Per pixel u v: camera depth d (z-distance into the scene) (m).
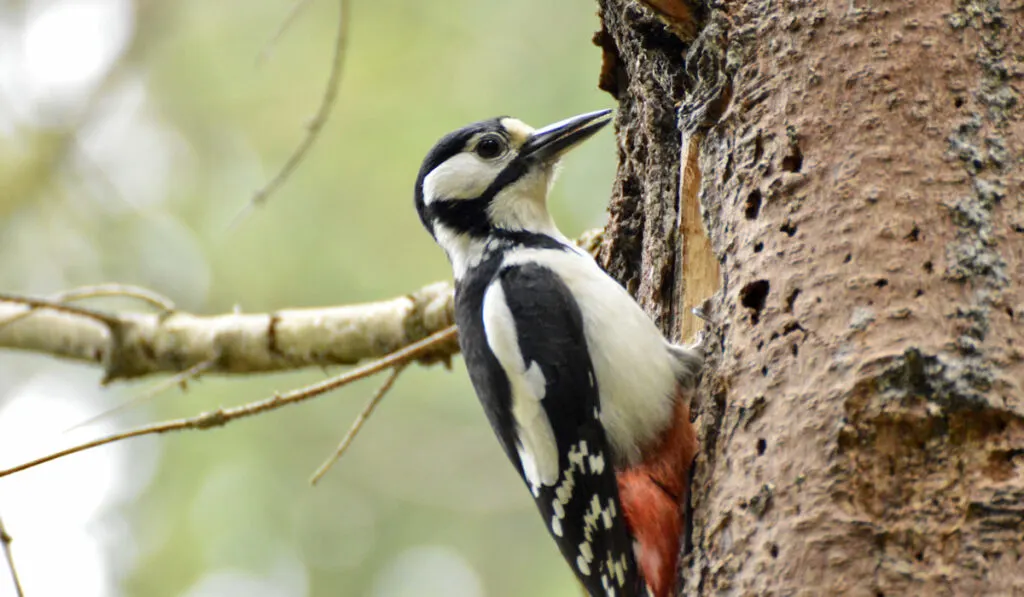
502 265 8.80
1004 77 6.68
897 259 6.40
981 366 6.06
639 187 9.38
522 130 9.42
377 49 15.05
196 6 16.42
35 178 16.48
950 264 6.31
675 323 8.47
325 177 15.09
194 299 15.45
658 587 7.61
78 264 16.28
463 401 15.69
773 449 6.45
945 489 5.95
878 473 6.07
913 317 6.25
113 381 11.93
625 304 8.15
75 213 16.42
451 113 14.66
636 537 7.76
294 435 15.59
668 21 7.79
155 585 14.80
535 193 9.30
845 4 6.97
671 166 8.70
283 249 15.12
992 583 5.72
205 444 15.38
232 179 15.73
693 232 8.23
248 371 11.61
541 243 8.95
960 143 6.53
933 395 6.07
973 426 6.02
